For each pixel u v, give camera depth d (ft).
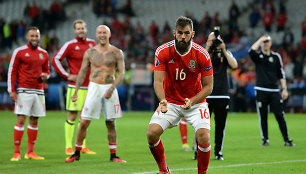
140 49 291.38
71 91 87.25
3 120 166.09
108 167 68.23
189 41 54.90
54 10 329.52
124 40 304.71
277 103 100.42
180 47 54.60
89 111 74.08
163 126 56.85
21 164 71.36
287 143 99.40
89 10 353.10
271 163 73.00
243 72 238.07
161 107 54.13
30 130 78.89
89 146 96.32
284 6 320.70
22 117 78.13
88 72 87.45
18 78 79.71
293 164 72.02
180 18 54.08
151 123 57.11
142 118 187.11
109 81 75.92
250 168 67.67
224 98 77.46
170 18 349.61
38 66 80.28
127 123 160.66
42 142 103.55
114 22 316.81
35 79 79.87
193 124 57.41
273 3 348.59
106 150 89.76
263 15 339.77
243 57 254.06
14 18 339.77
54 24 330.54
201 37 266.57
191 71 56.49
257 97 102.01
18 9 348.18
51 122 161.68
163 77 56.08
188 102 53.88
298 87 229.86
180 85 57.47
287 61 270.05
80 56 89.76
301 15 339.77
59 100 232.94
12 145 96.84
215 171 64.80
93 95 74.49
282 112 100.53
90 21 341.21
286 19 316.60
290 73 268.00
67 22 339.36
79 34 90.07
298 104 229.66
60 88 232.73
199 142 56.34
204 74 56.54
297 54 280.72
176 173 62.90
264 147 96.07
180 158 79.10
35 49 80.59
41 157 78.59
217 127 77.92
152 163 72.64
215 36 77.51
